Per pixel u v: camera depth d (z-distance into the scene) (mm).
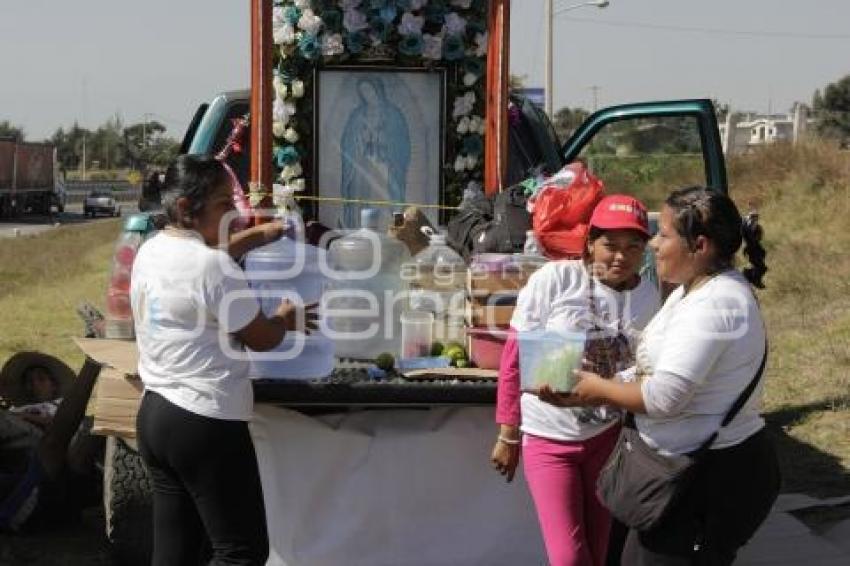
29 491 5430
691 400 3107
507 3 5730
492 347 4422
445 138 5988
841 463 6691
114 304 5043
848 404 7828
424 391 4254
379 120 5957
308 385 4223
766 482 3170
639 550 3254
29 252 27641
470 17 5934
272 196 5266
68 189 88625
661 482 3111
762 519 3209
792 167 23625
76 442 5473
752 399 3137
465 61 5945
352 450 4422
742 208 22641
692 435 3113
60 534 5551
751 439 3141
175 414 3494
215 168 3629
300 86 5840
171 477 3639
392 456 4438
